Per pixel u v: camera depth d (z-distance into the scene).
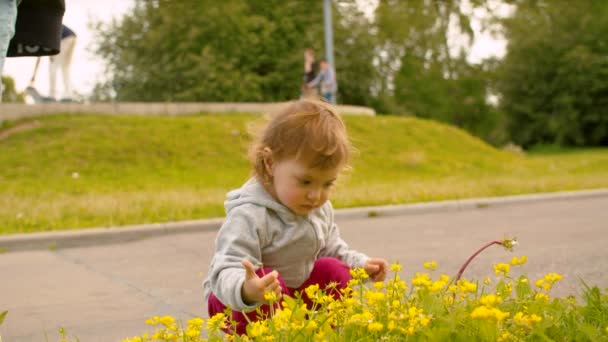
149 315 3.95
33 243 6.78
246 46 28.22
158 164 13.34
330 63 20.30
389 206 9.02
